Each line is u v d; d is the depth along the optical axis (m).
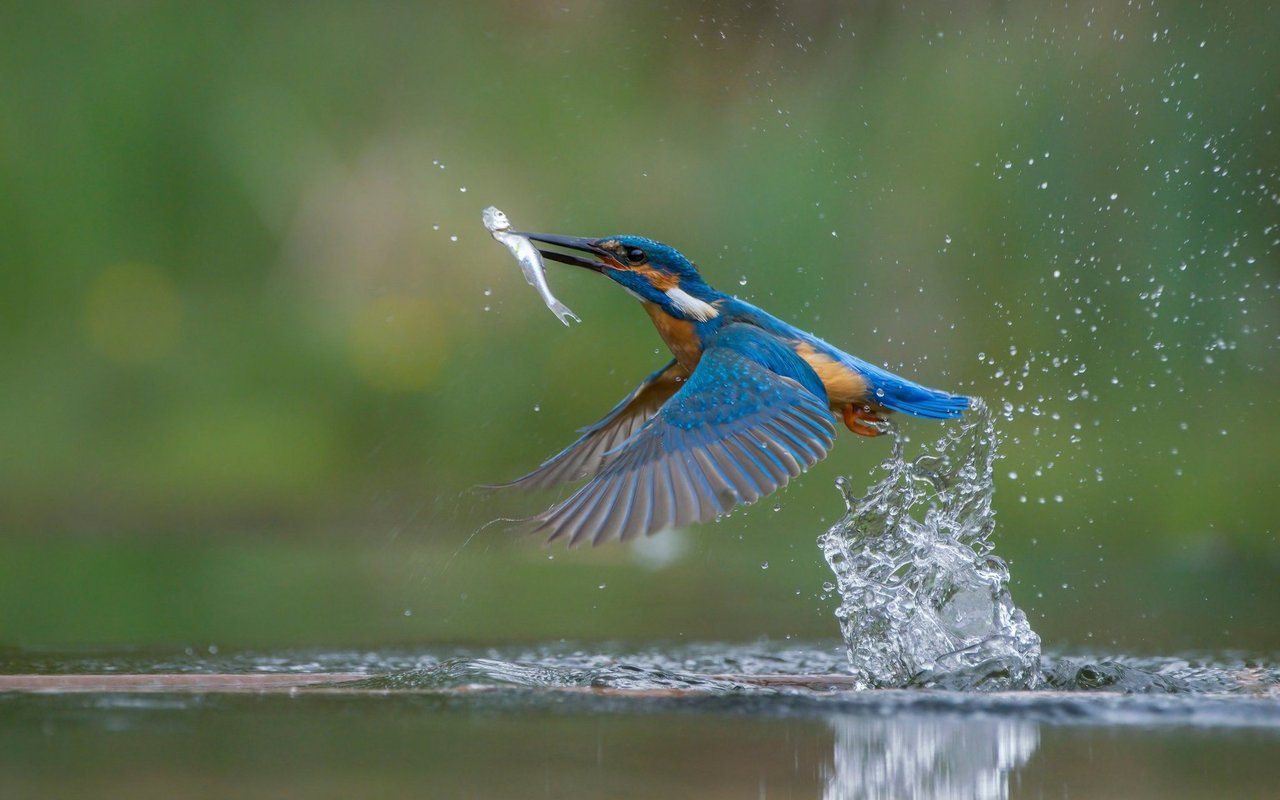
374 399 15.86
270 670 7.32
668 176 16.89
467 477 15.15
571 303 15.90
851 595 7.64
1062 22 16.08
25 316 16.38
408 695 6.28
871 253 15.63
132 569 12.02
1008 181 15.51
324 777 4.66
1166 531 13.13
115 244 16.77
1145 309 14.90
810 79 17.17
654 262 7.94
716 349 7.34
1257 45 15.45
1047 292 15.05
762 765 4.90
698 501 6.43
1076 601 10.23
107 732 5.40
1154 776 4.80
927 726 5.63
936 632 7.46
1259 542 12.66
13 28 16.91
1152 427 14.26
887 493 8.00
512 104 17.50
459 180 16.97
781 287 15.80
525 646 8.35
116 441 15.57
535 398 15.55
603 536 6.26
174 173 17.02
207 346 16.39
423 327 16.19
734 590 11.13
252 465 15.32
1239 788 4.62
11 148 16.59
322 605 10.20
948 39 16.56
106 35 17.09
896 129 16.28
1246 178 15.20
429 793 4.44
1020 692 6.55
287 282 16.84
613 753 5.06
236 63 17.41
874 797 4.49
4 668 7.40
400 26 17.91
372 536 14.04
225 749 5.11
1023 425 14.40
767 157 16.47
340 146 17.28
